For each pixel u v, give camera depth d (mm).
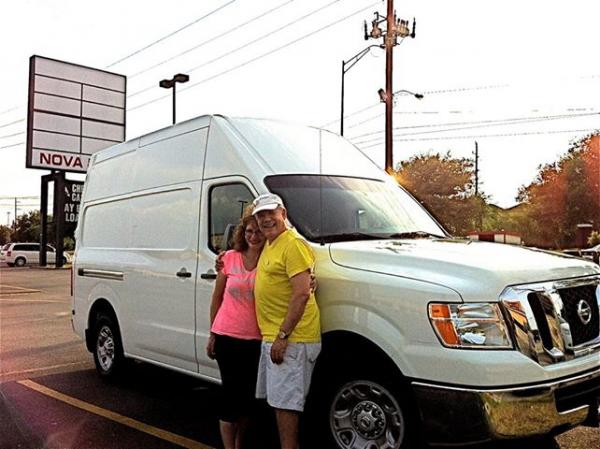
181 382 6891
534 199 47250
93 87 33875
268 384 3885
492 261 3697
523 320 3436
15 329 11117
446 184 42438
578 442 4512
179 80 28141
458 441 3373
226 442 4180
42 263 37094
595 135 43969
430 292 3514
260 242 4086
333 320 3951
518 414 3318
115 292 6559
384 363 3725
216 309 4340
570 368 3547
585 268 4066
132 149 6699
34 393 6398
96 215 7270
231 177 4992
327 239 4441
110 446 4758
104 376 6867
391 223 4973
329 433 4027
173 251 5609
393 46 22516
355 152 5781
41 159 32125
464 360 3348
